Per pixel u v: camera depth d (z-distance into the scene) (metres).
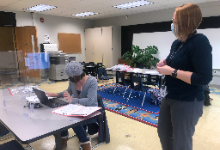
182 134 1.26
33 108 1.67
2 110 1.64
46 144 2.39
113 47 7.88
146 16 7.19
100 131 2.37
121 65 5.36
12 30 6.70
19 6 5.92
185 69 1.18
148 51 6.75
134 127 2.93
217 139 2.52
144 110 3.69
